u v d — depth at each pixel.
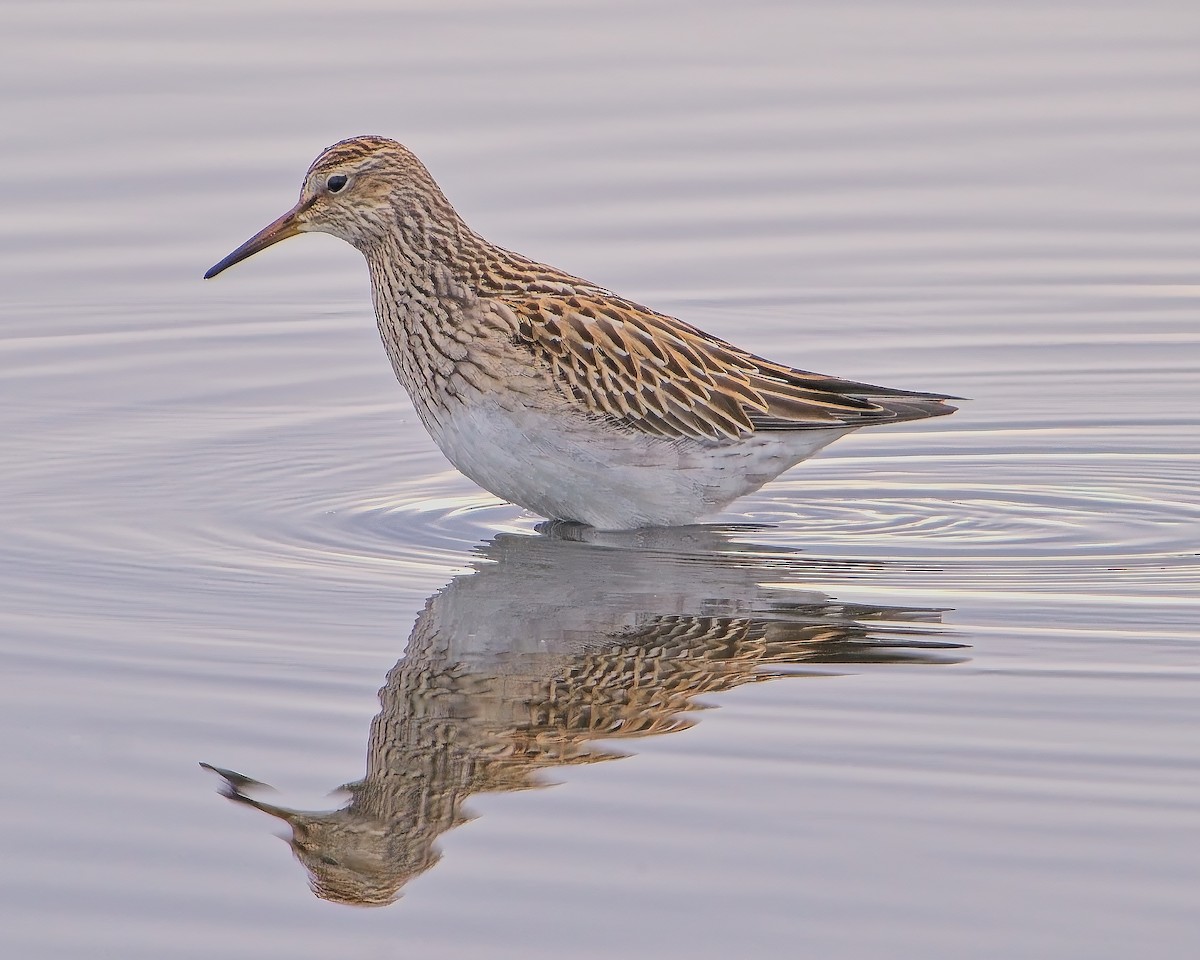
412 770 10.59
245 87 24.17
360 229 15.20
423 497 16.06
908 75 25.28
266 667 12.04
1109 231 22.12
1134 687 11.67
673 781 10.43
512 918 9.16
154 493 15.87
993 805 10.12
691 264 21.23
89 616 12.96
